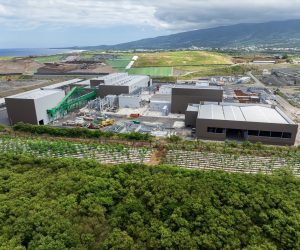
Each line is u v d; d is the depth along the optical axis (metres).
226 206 27.41
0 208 26.88
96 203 28.14
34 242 23.03
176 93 70.81
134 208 27.36
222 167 41.31
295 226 24.33
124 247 22.81
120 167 35.66
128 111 75.12
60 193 29.77
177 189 29.86
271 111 58.59
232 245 22.94
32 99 59.88
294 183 32.00
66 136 53.94
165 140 50.97
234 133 55.94
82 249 22.47
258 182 31.94
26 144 47.84
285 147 47.88
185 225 25.00
